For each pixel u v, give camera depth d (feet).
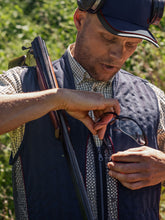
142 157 5.16
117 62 5.20
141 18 5.08
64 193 5.08
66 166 5.13
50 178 5.12
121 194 5.28
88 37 5.20
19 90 5.21
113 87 5.72
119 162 5.28
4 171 10.43
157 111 5.77
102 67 5.34
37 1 18.38
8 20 16.11
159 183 5.61
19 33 14.94
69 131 4.91
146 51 12.70
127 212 5.27
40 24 16.22
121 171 5.13
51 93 4.52
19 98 4.44
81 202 4.62
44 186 5.12
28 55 5.58
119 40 5.08
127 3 4.99
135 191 5.34
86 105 4.65
